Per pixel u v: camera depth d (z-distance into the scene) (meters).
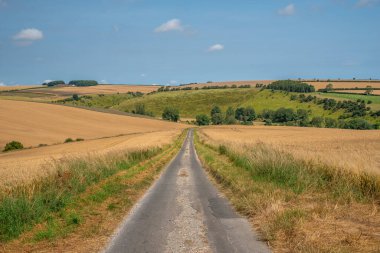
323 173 14.45
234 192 14.17
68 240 8.55
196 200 13.23
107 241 8.40
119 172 19.92
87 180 14.90
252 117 187.75
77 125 102.94
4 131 80.44
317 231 8.39
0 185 12.19
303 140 60.00
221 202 12.73
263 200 11.62
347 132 88.88
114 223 10.02
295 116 164.38
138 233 9.00
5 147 63.69
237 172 18.77
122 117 134.62
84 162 18.09
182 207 12.05
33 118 102.25
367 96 182.25
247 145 31.23
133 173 19.88
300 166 15.59
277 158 17.02
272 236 8.25
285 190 13.29
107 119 124.00
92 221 10.22
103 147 53.47
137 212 11.36
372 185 12.01
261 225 9.13
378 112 143.88
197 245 7.96
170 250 7.68
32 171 14.99
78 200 12.21
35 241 8.48
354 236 7.91
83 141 74.56
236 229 9.16
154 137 74.94
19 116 101.81
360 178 12.66
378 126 125.00
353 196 11.51
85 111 130.75
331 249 7.12
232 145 33.47
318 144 47.09
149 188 16.22
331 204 11.05
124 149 30.89
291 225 8.87
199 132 101.75
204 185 16.94
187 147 50.59
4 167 25.38
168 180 18.88
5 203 9.72
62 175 14.19
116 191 14.70
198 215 10.83
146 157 29.62
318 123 145.62
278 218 9.42
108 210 11.56
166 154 37.22
